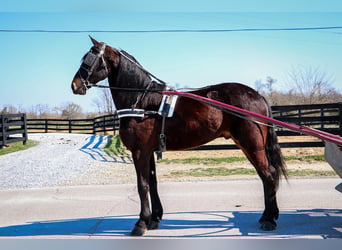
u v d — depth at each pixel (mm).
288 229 4773
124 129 4828
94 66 4887
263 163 4781
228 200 6613
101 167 11336
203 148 11531
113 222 5438
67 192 7781
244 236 4559
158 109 4840
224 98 4863
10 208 6512
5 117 17609
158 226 5074
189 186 7941
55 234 4883
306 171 9195
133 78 4934
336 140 4191
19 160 13445
